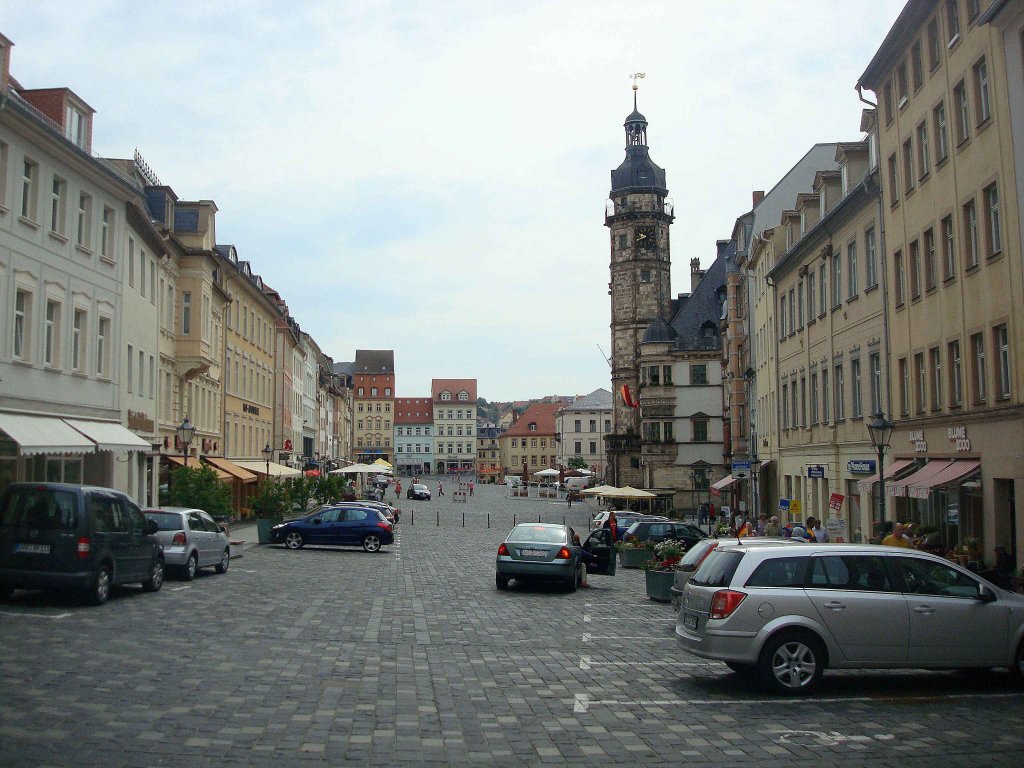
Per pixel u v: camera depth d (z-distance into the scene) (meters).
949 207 24.36
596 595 23.55
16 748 7.90
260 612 17.84
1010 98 20.58
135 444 30.52
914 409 27.16
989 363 22.08
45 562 16.95
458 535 49.38
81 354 30.08
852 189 31.89
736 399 62.03
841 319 34.72
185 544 23.34
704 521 64.25
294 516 48.47
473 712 10.02
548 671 12.68
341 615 17.89
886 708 10.58
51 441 25.12
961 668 11.62
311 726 9.16
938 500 26.09
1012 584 19.17
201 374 46.69
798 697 11.16
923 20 25.91
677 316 88.56
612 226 101.00
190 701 10.01
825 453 36.91
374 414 189.38
